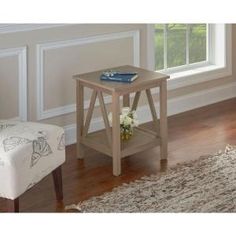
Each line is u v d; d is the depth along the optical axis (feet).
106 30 17.98
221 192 14.73
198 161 16.47
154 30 19.26
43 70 16.88
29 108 16.83
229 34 21.33
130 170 16.12
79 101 16.46
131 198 14.56
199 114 20.25
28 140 13.34
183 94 20.51
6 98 16.33
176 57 20.65
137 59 18.93
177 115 20.12
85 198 14.73
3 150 12.99
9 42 16.10
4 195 13.07
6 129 13.78
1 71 16.11
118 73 16.08
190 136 18.34
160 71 20.22
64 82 17.38
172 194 14.69
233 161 16.42
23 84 16.52
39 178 13.65
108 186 15.30
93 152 17.24
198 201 14.33
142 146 16.26
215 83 21.39
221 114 20.27
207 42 21.44
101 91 15.75
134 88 15.69
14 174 12.87
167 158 16.81
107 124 15.94
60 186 14.57
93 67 17.93
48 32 16.78
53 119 17.40
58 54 17.11
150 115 19.56
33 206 14.35
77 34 17.37
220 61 21.49
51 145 13.91
